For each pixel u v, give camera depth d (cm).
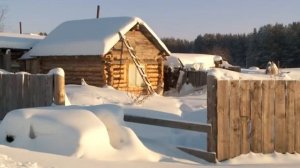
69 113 831
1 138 845
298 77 3756
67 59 2633
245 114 874
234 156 862
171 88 3206
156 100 1870
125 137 827
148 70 2825
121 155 784
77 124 794
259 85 888
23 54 2944
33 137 815
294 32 9969
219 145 845
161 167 697
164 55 2905
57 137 786
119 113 878
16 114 850
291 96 914
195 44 13512
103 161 712
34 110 865
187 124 870
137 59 2577
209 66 4334
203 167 718
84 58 2541
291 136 915
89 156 754
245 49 12312
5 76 1366
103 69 2481
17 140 823
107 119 859
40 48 2756
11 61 2959
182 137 1035
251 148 883
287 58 9919
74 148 760
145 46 2786
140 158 794
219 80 846
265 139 893
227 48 12731
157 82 2889
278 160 873
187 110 1630
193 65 3584
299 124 921
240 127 870
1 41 2897
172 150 889
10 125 843
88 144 769
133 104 1636
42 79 1268
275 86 902
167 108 1570
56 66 2692
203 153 851
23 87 1320
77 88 1859
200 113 1350
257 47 10738
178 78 3183
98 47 2453
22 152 724
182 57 4306
